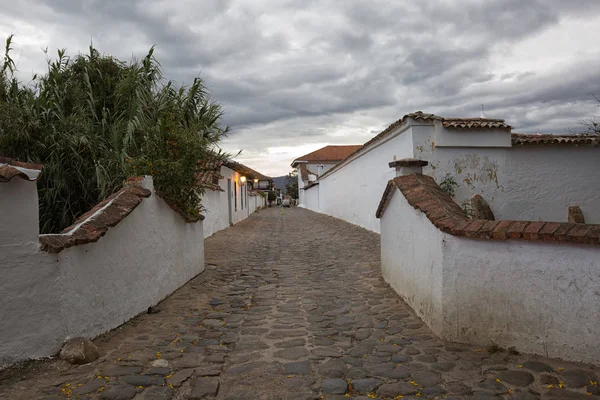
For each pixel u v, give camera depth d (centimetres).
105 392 352
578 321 392
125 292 552
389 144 1355
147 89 923
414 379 383
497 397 343
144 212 617
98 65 923
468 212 1107
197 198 850
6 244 368
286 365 423
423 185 629
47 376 373
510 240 428
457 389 360
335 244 1377
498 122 1131
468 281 457
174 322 568
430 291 520
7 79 773
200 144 798
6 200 368
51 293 403
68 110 840
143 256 611
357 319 581
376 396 354
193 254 861
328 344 485
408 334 508
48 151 758
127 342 480
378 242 1341
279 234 1752
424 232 543
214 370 408
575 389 347
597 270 382
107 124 835
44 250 397
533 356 414
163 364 418
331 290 755
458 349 446
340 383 379
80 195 788
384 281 809
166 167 707
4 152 730
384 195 757
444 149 1129
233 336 513
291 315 606
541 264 411
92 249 473
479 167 1144
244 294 734
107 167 762
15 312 375
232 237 1594
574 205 1173
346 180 2245
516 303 427
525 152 1162
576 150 1176
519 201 1161
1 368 364
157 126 763
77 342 417
